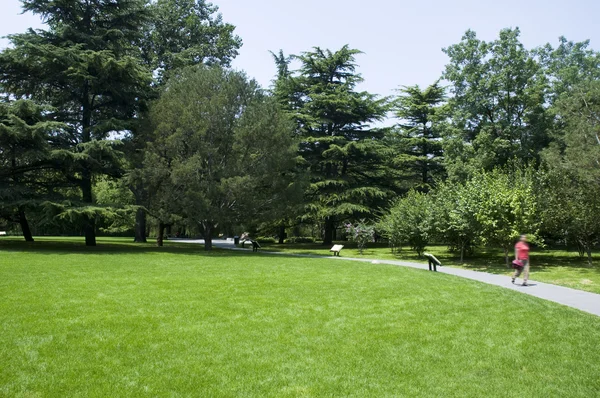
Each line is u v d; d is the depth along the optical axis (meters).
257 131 26.02
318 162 37.62
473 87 30.92
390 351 6.55
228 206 26.81
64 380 5.37
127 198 48.00
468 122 31.34
